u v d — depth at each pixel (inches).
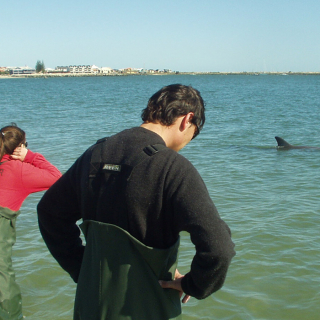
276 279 154.0
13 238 114.3
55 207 74.6
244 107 1113.4
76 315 71.4
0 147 108.6
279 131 621.6
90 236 69.2
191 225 60.7
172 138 73.5
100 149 69.1
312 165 362.3
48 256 177.8
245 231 199.0
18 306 114.0
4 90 2454.5
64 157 392.8
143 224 63.4
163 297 67.2
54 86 3225.9
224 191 271.4
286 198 253.6
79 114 893.2
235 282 153.0
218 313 135.1
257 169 346.0
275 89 2559.1
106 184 65.5
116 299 65.4
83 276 71.0
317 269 160.4
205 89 2554.1
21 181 110.3
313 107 1091.3
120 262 64.7
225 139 530.0
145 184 62.6
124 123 711.1
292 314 133.0
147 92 2142.0
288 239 188.2
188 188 61.9
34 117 820.6
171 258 68.6
